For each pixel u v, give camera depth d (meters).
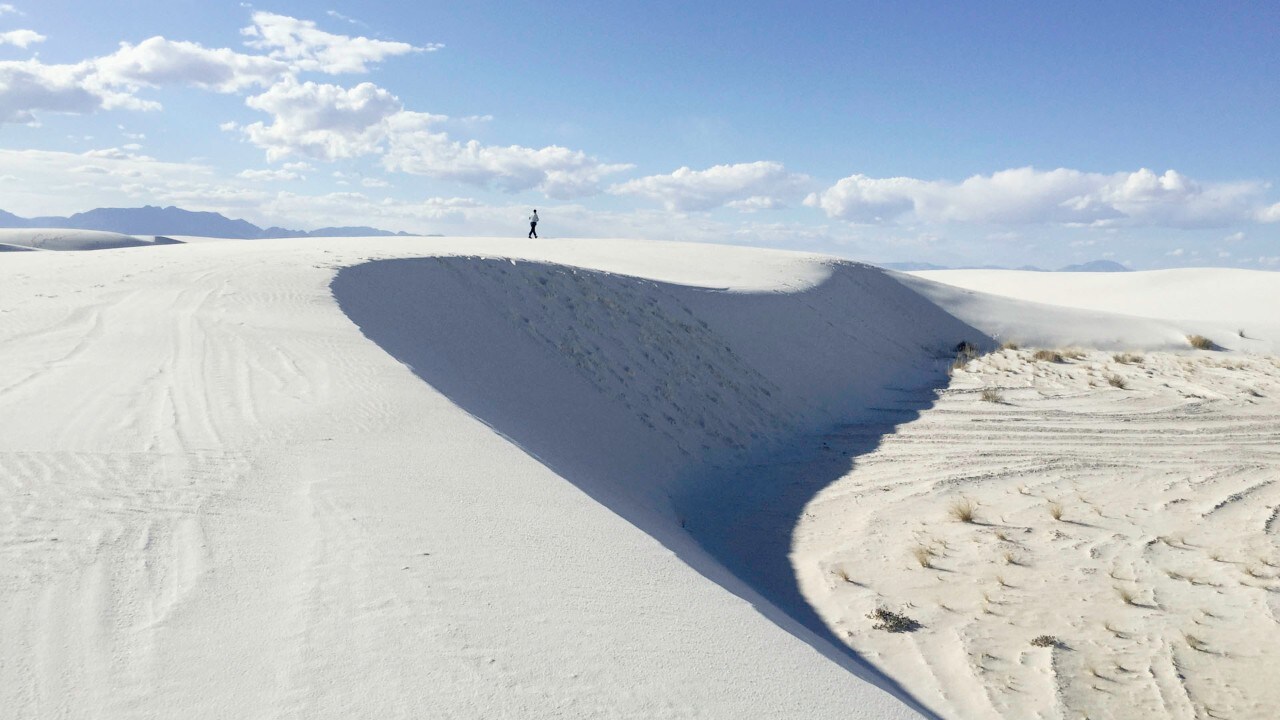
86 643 2.98
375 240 31.28
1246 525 9.80
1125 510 10.50
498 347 14.62
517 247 32.16
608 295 20.08
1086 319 32.16
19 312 10.95
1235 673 6.23
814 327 24.88
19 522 4.00
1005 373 23.31
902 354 25.98
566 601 3.85
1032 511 10.49
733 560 9.22
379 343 11.15
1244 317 41.22
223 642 3.06
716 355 19.67
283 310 12.12
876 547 9.30
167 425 6.19
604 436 13.12
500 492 5.50
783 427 17.36
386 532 4.38
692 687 3.21
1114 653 6.58
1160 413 17.34
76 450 5.33
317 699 2.73
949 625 7.14
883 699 3.54
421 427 7.02
